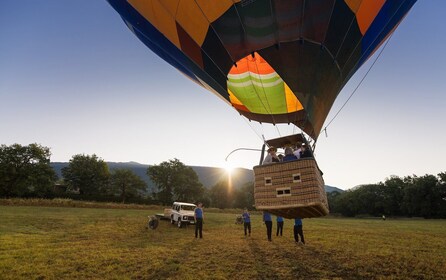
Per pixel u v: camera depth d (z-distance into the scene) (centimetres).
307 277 705
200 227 1393
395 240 1395
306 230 1823
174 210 2103
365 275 720
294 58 703
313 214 597
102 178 9006
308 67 705
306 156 605
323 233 1642
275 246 1133
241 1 671
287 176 549
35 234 1324
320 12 663
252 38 708
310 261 861
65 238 1259
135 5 813
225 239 1345
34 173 6862
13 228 1461
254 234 1567
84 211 3055
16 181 6688
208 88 975
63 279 679
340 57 720
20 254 905
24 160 6925
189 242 1244
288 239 1347
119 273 735
